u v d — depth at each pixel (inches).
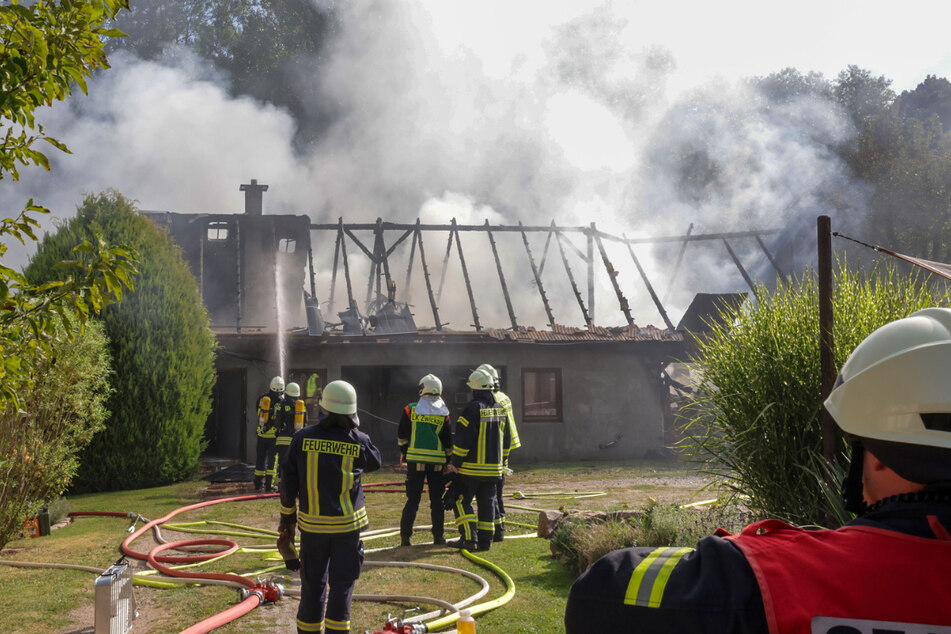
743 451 215.9
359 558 180.4
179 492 522.0
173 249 590.6
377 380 896.9
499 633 198.4
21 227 151.9
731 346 229.8
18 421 312.3
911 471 37.7
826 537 38.9
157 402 555.8
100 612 189.8
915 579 35.3
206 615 223.6
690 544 237.0
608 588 39.7
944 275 138.4
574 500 463.2
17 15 137.3
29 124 148.8
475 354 743.7
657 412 772.6
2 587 262.4
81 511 433.1
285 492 179.9
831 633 34.7
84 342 339.9
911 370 38.2
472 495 311.0
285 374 704.4
